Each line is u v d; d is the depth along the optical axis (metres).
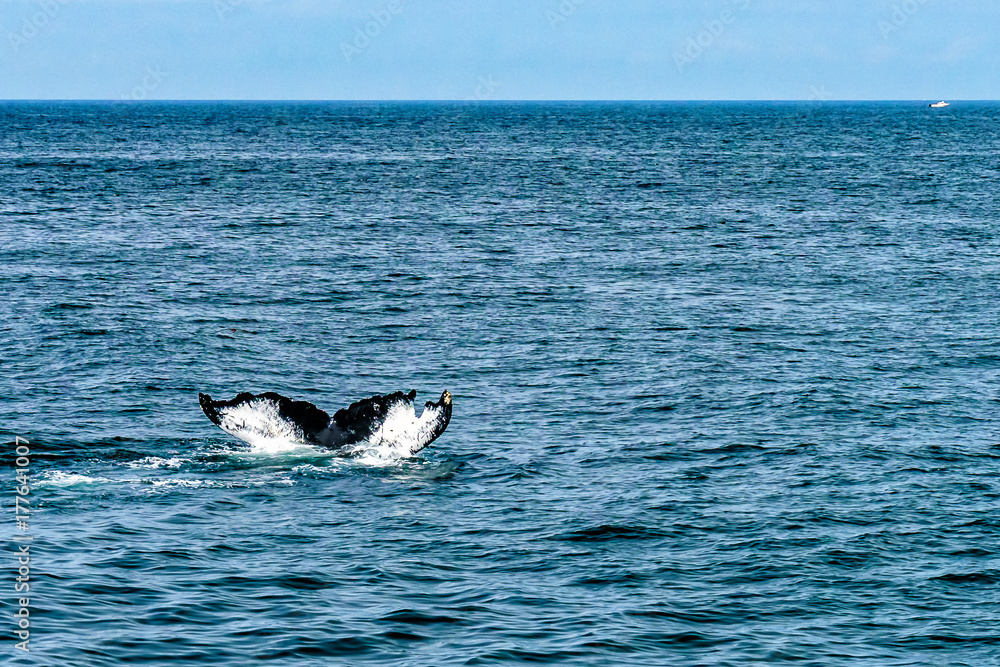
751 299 151.25
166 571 60.12
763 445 86.50
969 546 66.31
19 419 90.12
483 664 50.12
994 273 172.88
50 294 147.25
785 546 65.94
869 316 139.75
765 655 52.22
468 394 103.06
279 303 146.12
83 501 71.56
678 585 60.41
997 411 97.31
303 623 54.06
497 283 162.88
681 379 107.62
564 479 78.50
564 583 60.47
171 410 94.62
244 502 72.50
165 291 152.00
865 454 84.19
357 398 102.94
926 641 54.16
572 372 110.88
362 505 72.44
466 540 66.56
